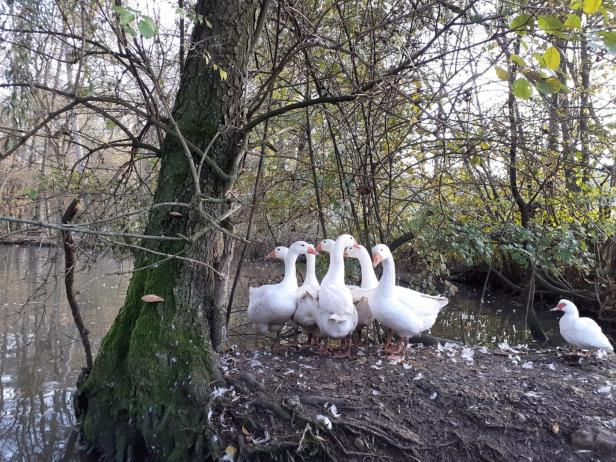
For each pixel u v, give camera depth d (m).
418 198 6.63
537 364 4.85
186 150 3.50
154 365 4.16
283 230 8.73
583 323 5.07
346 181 6.16
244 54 4.87
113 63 5.22
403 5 5.62
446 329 9.53
